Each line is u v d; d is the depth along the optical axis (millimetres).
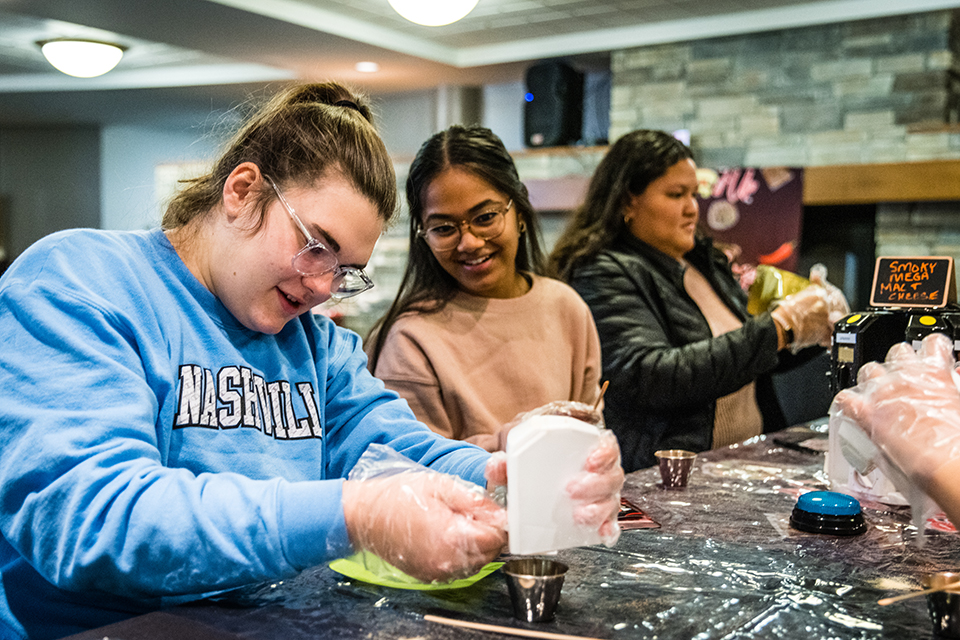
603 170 2137
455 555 758
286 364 1104
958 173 4332
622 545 995
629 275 2006
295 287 962
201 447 950
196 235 1031
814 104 4922
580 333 1761
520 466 761
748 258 4801
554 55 5770
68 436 770
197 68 6945
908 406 828
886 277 1403
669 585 857
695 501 1217
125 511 744
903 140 4656
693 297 2223
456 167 1539
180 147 9867
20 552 805
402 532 760
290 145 944
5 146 9508
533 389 1629
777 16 4918
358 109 1088
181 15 4953
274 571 760
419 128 7262
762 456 1562
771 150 5066
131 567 739
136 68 7062
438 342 1606
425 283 1683
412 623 751
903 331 1348
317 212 931
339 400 1186
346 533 762
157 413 920
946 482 782
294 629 734
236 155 984
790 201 4707
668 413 1990
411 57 5938
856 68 4781
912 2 4527
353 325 6219
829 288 1952
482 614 776
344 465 1148
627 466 2016
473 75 6531
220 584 758
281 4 4992
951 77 4695
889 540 1031
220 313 1024
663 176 2057
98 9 4836
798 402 2398
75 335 838
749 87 5121
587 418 1092
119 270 949
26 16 5203
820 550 985
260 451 1003
